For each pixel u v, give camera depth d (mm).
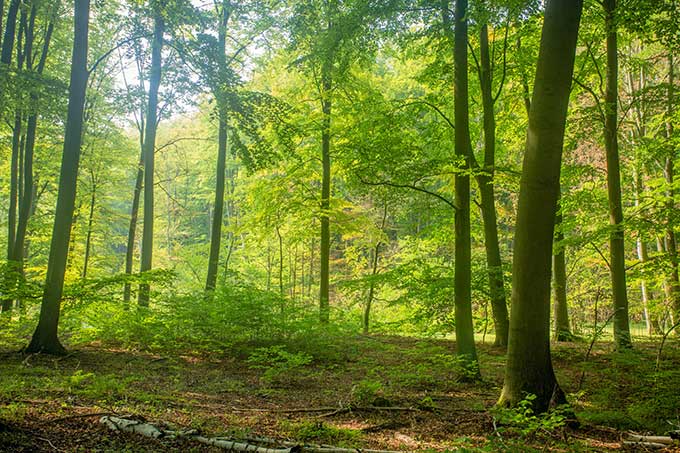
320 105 17141
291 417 6012
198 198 34406
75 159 9820
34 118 13766
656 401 6250
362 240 20922
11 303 13344
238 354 10750
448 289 11891
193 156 31547
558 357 11320
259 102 11625
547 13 6066
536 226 6145
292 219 21516
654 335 16375
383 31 10672
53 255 9703
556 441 5168
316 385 8219
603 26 12391
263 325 11406
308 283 29266
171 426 5047
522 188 6273
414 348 12141
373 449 4715
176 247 28281
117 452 4188
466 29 9578
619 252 11930
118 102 15266
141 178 19500
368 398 6910
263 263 27297
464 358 8922
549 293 6242
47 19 13844
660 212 11578
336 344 11695
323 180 16609
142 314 11867
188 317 11086
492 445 4516
